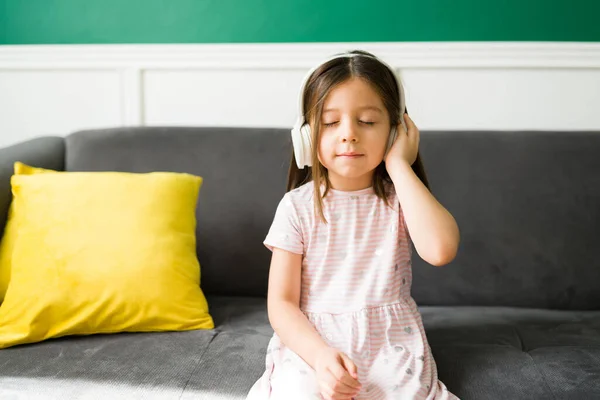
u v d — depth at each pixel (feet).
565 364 4.54
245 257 6.07
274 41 7.44
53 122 7.70
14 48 7.54
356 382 3.75
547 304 5.85
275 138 6.29
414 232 4.36
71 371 4.46
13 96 7.70
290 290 4.60
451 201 5.96
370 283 4.57
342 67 4.49
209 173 6.21
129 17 7.50
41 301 4.92
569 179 5.92
